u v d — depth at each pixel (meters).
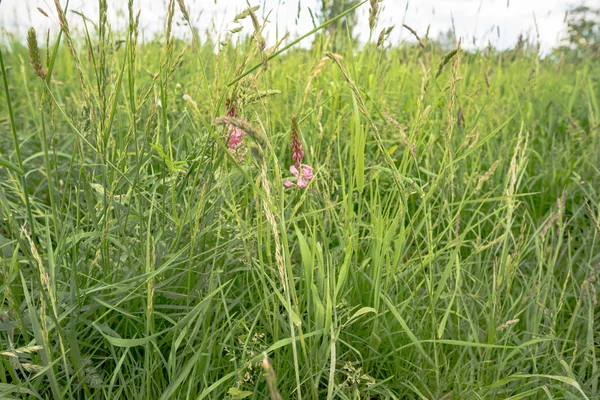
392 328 1.90
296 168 1.79
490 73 4.56
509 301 2.14
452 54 1.68
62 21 1.42
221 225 1.89
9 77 5.09
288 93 3.59
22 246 1.42
